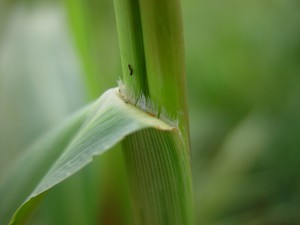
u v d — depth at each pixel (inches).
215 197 3.6
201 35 5.0
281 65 4.2
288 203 3.7
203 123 4.3
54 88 2.8
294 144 3.8
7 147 2.7
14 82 2.9
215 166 3.8
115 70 3.0
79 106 2.8
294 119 3.8
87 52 2.7
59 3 3.3
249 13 4.7
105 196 2.5
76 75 2.9
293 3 4.2
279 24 4.2
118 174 2.5
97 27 3.7
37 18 3.3
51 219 2.5
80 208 2.5
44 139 1.9
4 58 3.0
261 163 3.8
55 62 3.0
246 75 4.5
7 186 2.0
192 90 4.7
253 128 4.0
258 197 3.7
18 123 2.8
